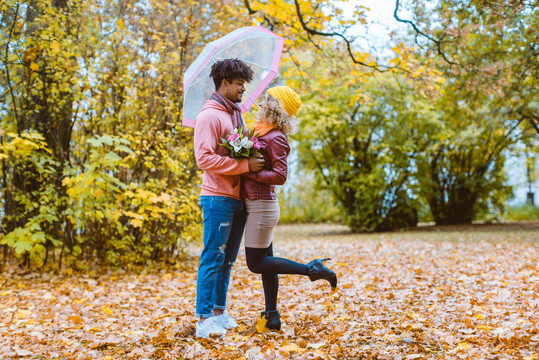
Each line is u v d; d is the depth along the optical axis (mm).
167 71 6238
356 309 3547
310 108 10875
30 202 5430
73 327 3285
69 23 5711
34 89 5562
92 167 5273
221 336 2814
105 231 5914
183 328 3059
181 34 6250
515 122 12523
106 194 5625
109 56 5840
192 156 6348
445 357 2348
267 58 3324
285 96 2852
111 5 5836
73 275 5473
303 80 8773
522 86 7668
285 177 2805
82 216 5578
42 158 5355
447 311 3340
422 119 11602
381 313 3359
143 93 6090
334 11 6895
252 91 3295
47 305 4074
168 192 6156
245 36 3160
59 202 5473
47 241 5793
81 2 5672
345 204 12703
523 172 18766
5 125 5422
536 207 17562
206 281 2881
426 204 14516
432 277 4785
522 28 6691
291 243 9898
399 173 12078
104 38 5777
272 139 2809
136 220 5398
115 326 3252
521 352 2363
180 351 2674
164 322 3344
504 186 13820
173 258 6398
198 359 2494
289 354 2494
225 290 3037
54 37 5434
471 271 5051
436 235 10000
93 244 5914
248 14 6914
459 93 9398
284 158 2812
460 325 2896
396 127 11625
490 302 3508
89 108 5742
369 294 4055
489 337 2652
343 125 11672
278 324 2969
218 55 3170
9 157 5426
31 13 5445
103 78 5812
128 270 5906
